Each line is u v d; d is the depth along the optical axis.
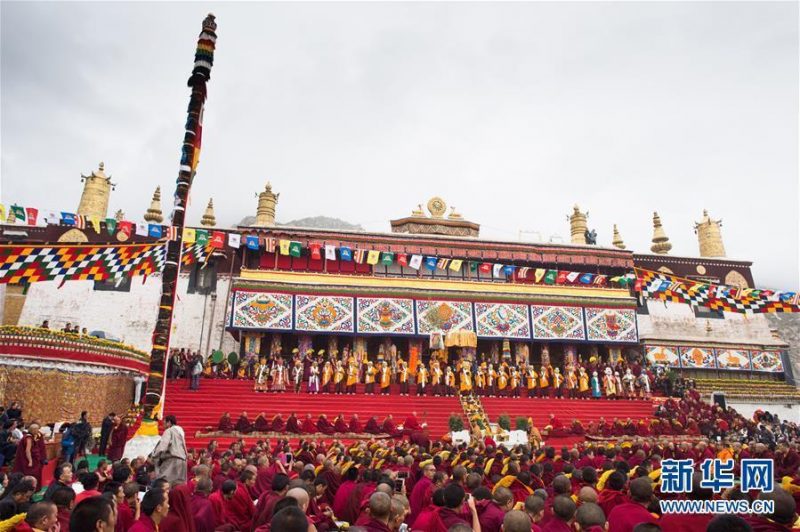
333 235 34.72
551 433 26.05
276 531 3.82
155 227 19.81
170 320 14.93
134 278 33.62
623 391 32.56
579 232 44.06
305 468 9.70
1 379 19.14
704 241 46.25
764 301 25.98
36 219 17.66
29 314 31.62
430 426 26.84
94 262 22.20
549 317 35.09
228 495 8.27
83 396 21.81
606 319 35.88
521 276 35.16
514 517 4.77
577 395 32.56
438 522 6.13
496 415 28.61
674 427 27.72
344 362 30.27
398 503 6.01
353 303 32.84
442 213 40.94
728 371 39.06
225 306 33.91
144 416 14.06
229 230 33.88
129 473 8.61
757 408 36.91
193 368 27.06
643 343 37.88
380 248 34.94
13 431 14.80
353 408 27.42
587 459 14.13
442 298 34.06
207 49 16.67
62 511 6.39
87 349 22.11
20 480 7.37
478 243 36.50
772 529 5.22
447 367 31.03
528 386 31.94
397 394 29.86
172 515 6.43
